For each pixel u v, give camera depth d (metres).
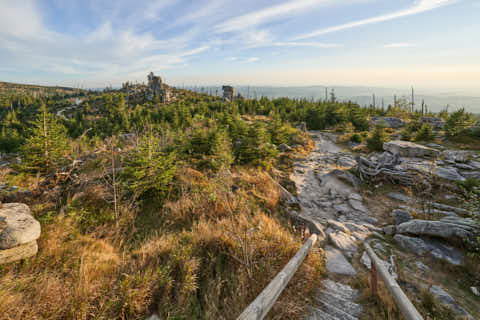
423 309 3.41
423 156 17.33
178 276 3.52
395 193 11.30
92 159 10.55
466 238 5.28
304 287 3.63
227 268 4.02
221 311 3.03
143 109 82.44
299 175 15.01
